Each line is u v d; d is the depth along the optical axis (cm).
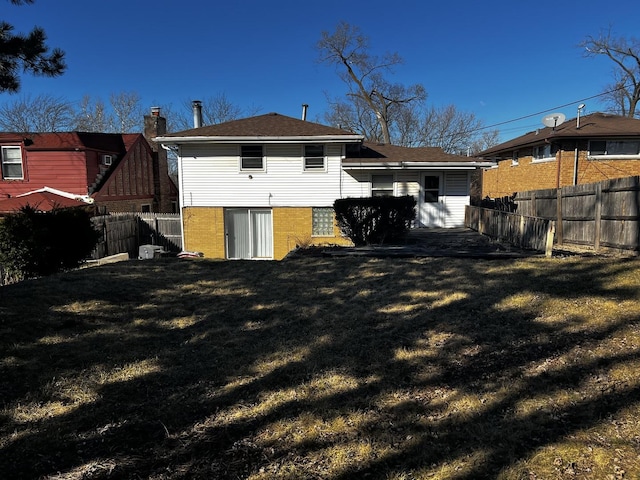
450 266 719
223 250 1587
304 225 1572
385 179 1566
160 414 307
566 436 263
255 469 247
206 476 242
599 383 322
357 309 529
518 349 392
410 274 680
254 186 1563
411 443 266
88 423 294
